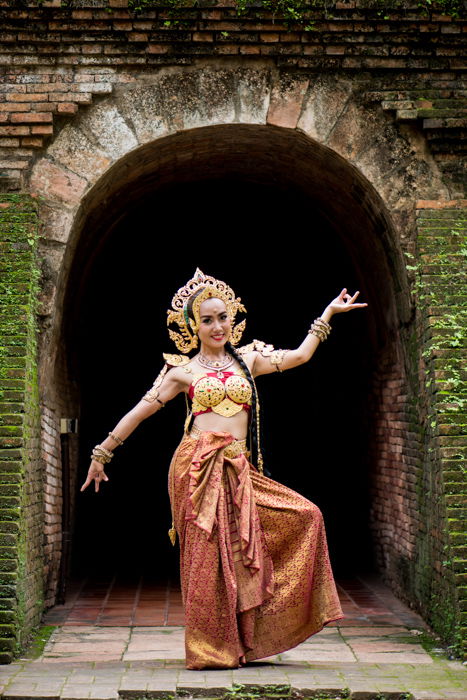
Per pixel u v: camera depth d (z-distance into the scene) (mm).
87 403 10609
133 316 12508
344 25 6969
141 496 12617
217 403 5250
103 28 6891
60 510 7520
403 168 7023
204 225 11742
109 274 11648
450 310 6570
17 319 6363
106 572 9117
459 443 6117
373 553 8805
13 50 6887
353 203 7828
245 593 5043
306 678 4832
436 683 4766
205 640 5059
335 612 5094
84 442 10203
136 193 8469
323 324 5457
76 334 9172
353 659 5473
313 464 12141
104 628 6477
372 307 8633
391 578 7930
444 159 7031
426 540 6559
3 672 5051
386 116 7062
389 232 7195
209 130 7125
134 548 10930
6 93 6867
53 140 6910
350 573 8727
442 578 6047
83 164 6906
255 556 5047
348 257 9570
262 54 7012
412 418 7102
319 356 12023
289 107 7039
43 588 6742
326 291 11312
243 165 8414
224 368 5395
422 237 6812
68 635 6207
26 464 6078
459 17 6984
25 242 6621
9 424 6012
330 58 7047
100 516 12328
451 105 7016
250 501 5145
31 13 6852
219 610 5043
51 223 6820
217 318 5371
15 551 5668
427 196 6988
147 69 7012
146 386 12508
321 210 9195
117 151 6945
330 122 7039
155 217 11117
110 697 4426
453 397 6242
